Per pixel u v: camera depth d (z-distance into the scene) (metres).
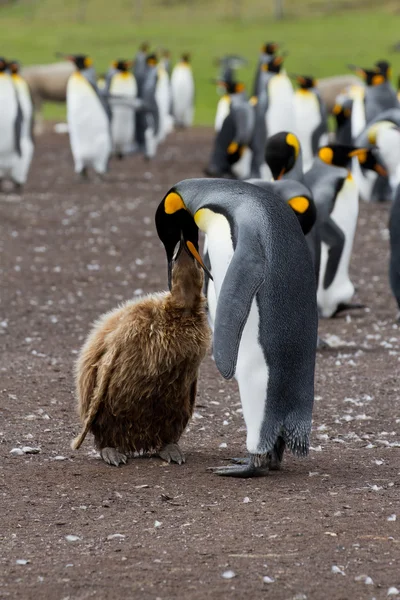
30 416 10.95
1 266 20.75
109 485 8.49
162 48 76.88
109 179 35.03
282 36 86.94
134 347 8.49
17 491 8.34
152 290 19.16
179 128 57.47
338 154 16.14
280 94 32.69
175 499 8.09
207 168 36.28
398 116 27.70
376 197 31.16
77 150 33.81
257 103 33.28
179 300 8.56
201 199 8.41
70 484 8.53
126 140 40.53
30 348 14.62
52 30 94.62
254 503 7.98
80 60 33.88
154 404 8.83
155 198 30.33
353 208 16.23
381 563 6.69
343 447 9.98
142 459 9.30
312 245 13.48
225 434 10.41
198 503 7.99
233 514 7.71
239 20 96.31
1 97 29.94
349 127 37.50
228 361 7.64
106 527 7.45
